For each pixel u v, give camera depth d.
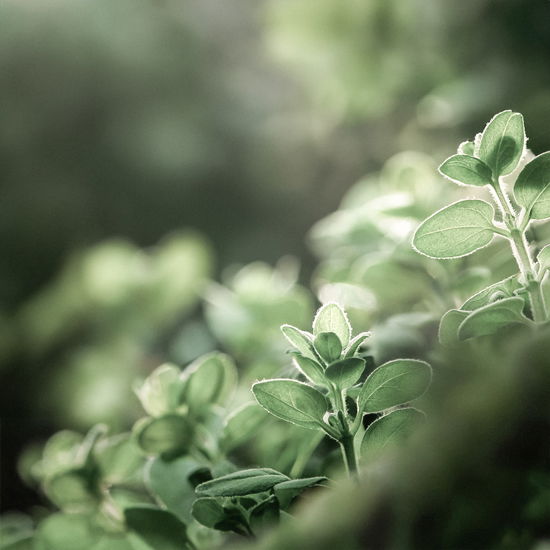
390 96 0.95
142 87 1.78
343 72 0.94
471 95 0.77
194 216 1.70
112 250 0.92
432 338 0.57
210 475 0.54
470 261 0.60
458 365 0.48
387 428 0.49
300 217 1.55
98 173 1.72
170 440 0.55
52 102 1.73
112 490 0.58
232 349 0.69
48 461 0.64
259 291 0.71
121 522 0.57
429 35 0.89
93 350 0.86
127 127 1.75
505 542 0.45
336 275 0.64
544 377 0.45
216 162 1.70
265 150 1.63
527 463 0.45
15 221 1.61
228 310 0.69
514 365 0.46
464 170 0.49
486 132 0.49
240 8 1.88
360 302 0.62
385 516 0.45
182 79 1.80
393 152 1.07
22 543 0.60
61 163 1.72
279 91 1.71
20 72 1.73
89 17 1.76
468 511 0.45
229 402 0.58
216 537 0.54
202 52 1.83
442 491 0.45
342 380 0.49
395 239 0.64
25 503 0.98
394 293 0.61
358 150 1.28
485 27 0.83
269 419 0.55
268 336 0.68
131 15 1.80
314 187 1.49
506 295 0.50
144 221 1.71
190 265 0.90
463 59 0.86
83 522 0.57
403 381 0.49
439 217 0.49
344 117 1.03
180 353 0.86
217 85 1.80
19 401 0.94
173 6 1.86
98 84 1.76
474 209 0.49
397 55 0.91
